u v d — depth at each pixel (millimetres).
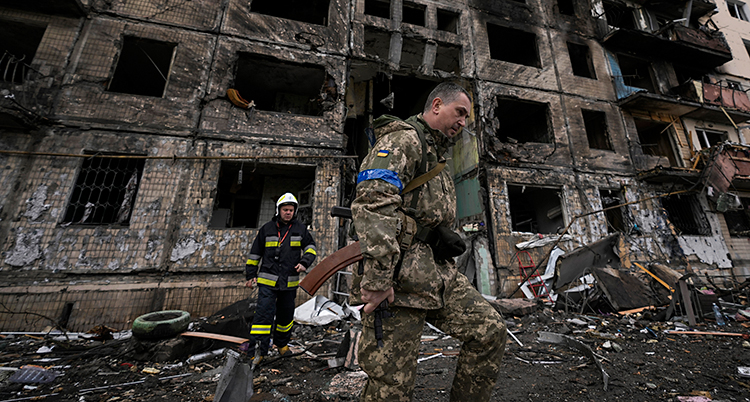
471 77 8852
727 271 9023
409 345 1003
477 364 1163
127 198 5539
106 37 6145
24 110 4988
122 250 5102
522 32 9992
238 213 8562
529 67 9461
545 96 9273
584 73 11531
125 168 5852
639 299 5285
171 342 2930
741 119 10906
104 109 5711
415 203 1060
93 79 5816
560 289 6199
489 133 8477
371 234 865
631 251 8406
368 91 9453
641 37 10398
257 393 2154
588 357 2934
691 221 9867
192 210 5609
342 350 2891
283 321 2961
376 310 970
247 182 7977
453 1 9523
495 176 8172
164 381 2412
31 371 2492
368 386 1020
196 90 6352
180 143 5941
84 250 4961
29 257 4727
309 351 3234
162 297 5027
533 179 8359
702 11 12922
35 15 5930
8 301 4438
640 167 9336
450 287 1191
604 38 10531
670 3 12219
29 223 4867
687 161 10008
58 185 5145
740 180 9508
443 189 1149
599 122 9992
